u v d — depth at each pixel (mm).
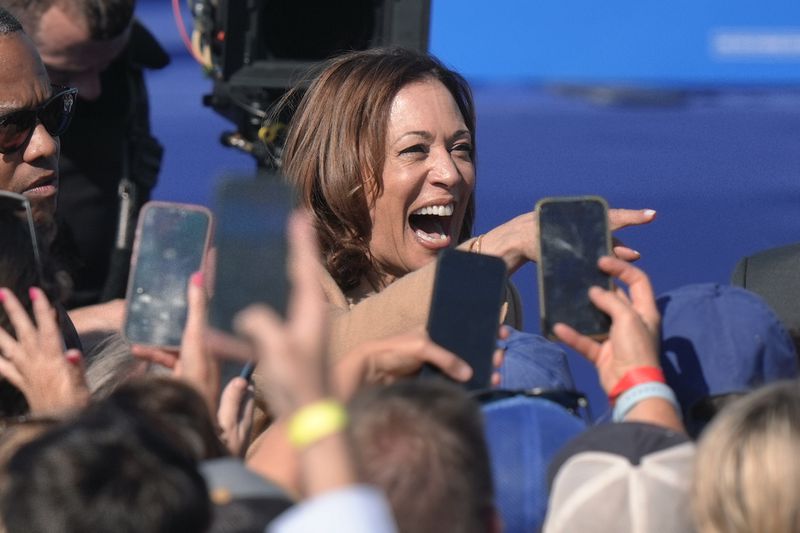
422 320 7531
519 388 7293
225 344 5648
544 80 34375
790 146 31953
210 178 27672
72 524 4844
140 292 6777
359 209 9344
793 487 5309
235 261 5734
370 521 4484
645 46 32062
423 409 5469
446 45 31469
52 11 13156
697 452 5598
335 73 9531
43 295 6875
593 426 6410
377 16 12766
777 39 32781
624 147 31734
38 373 6758
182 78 37375
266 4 12711
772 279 9227
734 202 26984
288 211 5785
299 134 9547
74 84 13492
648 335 6668
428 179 9305
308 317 4656
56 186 9562
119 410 5340
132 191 13359
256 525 5422
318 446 4551
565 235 6922
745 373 6965
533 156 30594
